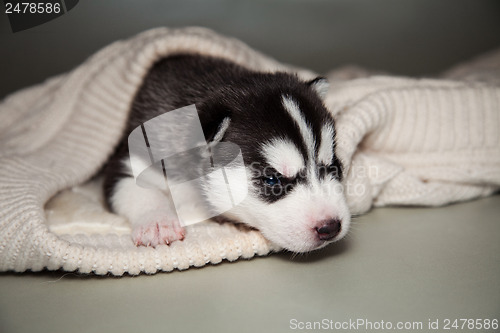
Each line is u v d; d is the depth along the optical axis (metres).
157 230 0.33
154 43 0.43
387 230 0.37
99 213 0.36
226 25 0.80
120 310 0.28
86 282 0.31
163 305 0.29
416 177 0.40
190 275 0.32
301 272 0.32
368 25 0.86
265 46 0.77
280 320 0.27
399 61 0.75
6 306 0.29
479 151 0.42
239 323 0.27
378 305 0.29
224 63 0.42
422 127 0.42
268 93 0.35
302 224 0.32
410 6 0.91
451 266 0.32
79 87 0.46
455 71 0.59
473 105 0.43
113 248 0.32
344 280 0.31
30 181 0.36
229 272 0.32
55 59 0.63
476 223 0.38
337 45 0.79
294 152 0.33
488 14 0.89
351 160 0.38
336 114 0.40
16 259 0.31
